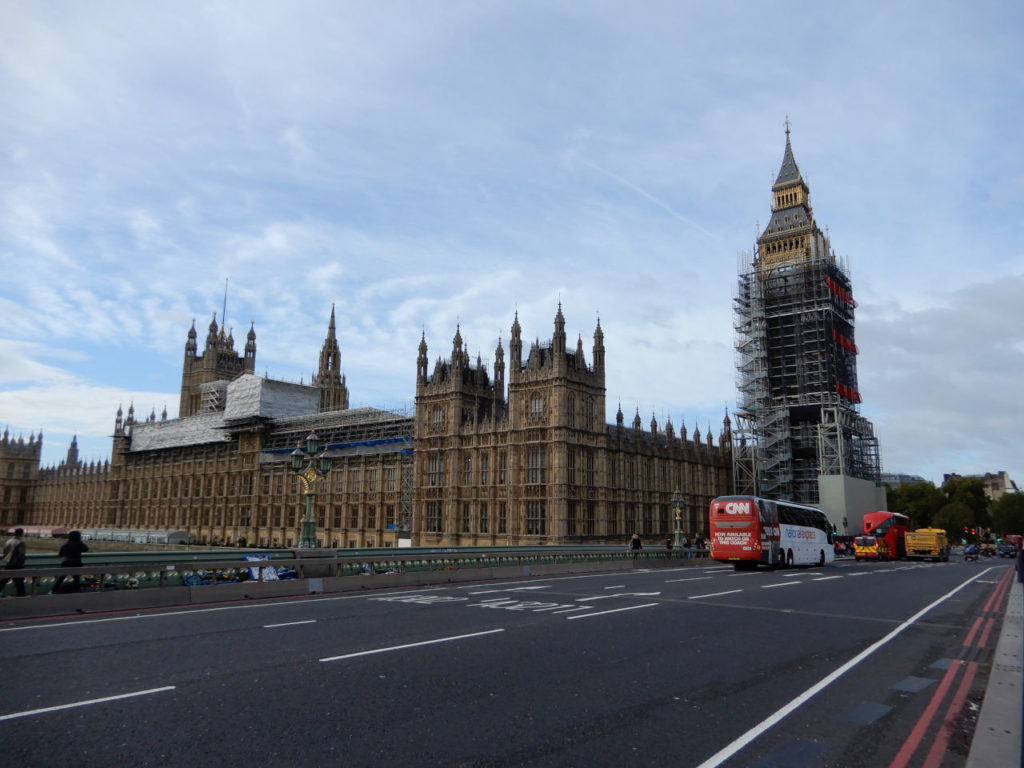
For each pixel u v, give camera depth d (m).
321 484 102.50
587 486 76.69
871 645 17.53
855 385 106.88
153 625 19.77
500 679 13.29
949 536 148.62
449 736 9.99
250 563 28.12
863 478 107.06
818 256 109.81
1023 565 31.77
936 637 18.95
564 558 45.12
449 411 83.75
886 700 12.21
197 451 130.12
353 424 100.00
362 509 95.44
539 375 76.31
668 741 9.86
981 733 9.95
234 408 120.06
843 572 47.06
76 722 10.59
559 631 18.80
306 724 10.50
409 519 89.06
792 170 118.69
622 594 29.02
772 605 25.47
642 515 85.44
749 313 107.06
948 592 32.34
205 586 26.08
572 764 8.95
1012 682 13.03
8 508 195.50
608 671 14.05
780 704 11.82
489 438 79.69
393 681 13.09
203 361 192.38
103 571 23.70
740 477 104.25
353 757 9.16
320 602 25.88
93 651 15.84
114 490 149.88
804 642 17.73
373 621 20.56
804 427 102.88
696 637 18.09
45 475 192.38
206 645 16.56
